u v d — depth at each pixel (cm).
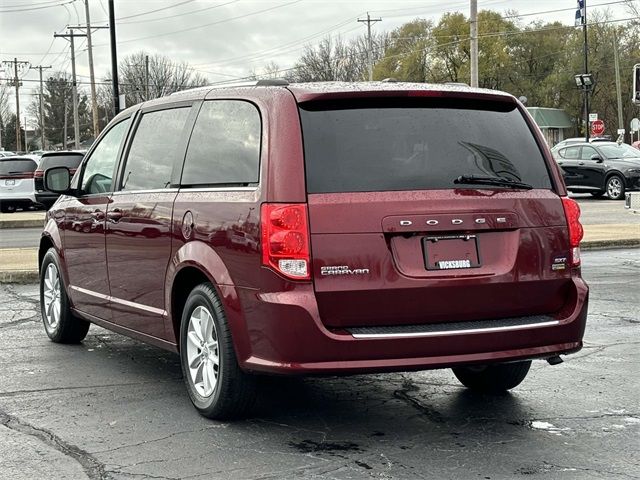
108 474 444
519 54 8012
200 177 554
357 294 468
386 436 505
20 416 551
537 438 500
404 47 8069
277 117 493
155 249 585
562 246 520
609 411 556
